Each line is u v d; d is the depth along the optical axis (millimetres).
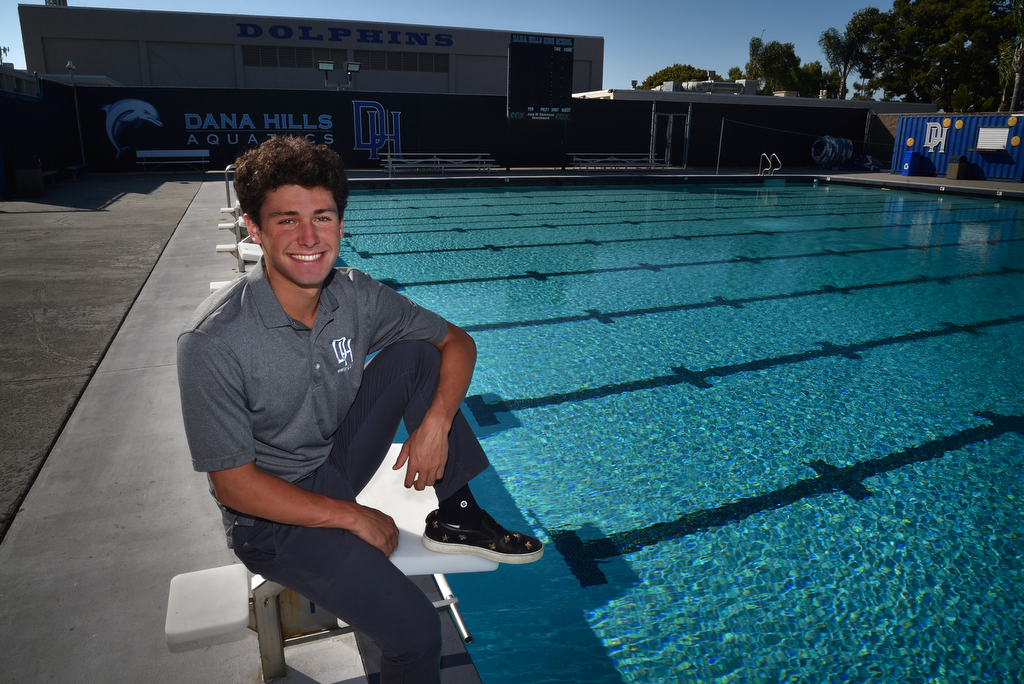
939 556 2418
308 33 30344
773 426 3475
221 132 18312
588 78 35938
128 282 5508
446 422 1441
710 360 4469
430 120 19906
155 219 9133
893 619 2098
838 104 26797
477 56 33406
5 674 1590
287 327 1244
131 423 2980
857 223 11195
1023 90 27031
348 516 1271
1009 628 2062
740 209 13055
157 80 29031
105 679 1597
